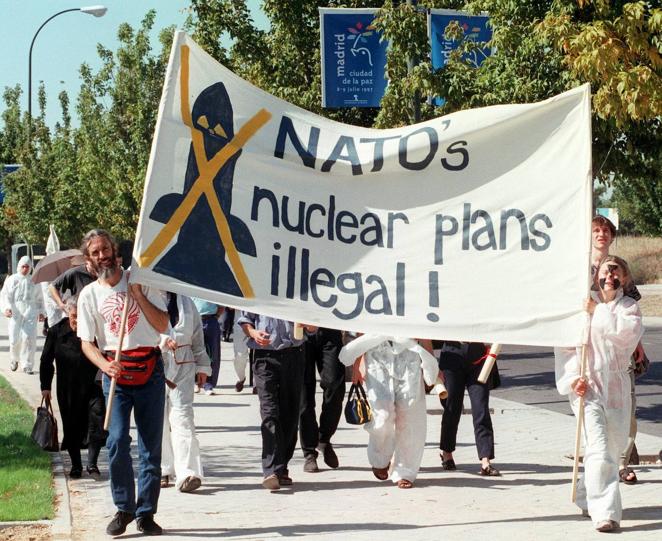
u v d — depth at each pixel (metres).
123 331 8.25
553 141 8.74
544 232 8.73
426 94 19.36
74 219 55.25
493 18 18.25
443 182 8.81
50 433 10.98
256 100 8.76
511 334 8.71
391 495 10.13
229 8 26.23
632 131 18.12
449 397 11.37
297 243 8.73
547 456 12.28
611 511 8.55
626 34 15.54
